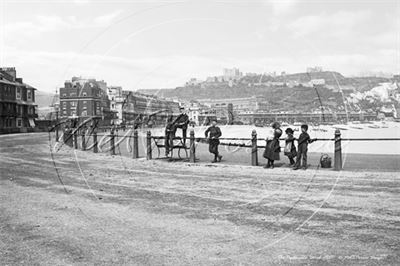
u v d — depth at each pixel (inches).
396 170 456.4
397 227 226.4
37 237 212.5
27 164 572.7
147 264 171.6
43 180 414.3
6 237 212.8
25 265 171.5
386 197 310.0
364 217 249.3
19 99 2847.0
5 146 1015.6
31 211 272.8
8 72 2876.5
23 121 2859.3
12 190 355.6
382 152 743.7
